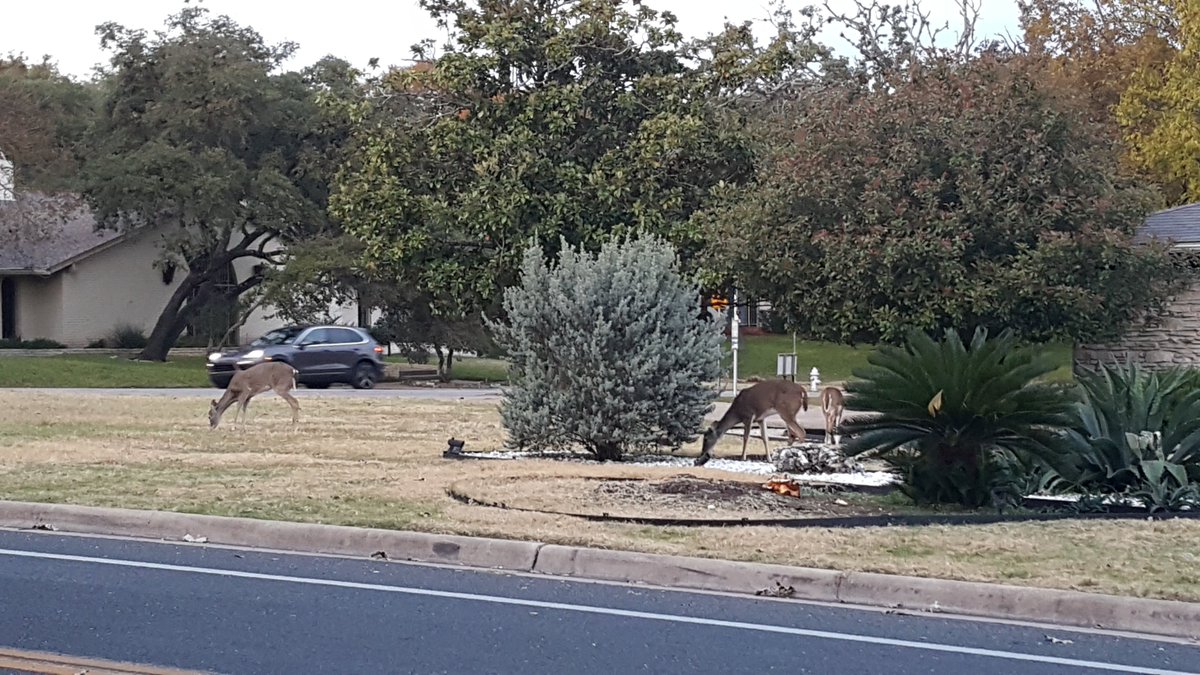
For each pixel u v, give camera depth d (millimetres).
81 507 11648
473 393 31547
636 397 16172
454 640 7812
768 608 8914
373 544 10578
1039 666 7531
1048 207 18391
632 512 12062
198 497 12391
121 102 43031
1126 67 43156
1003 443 12828
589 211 27750
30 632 7797
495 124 28859
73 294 45594
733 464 16375
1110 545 10562
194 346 50281
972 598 9000
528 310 16422
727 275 21953
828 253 18906
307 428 20312
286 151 43781
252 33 43406
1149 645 8148
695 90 28359
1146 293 19078
